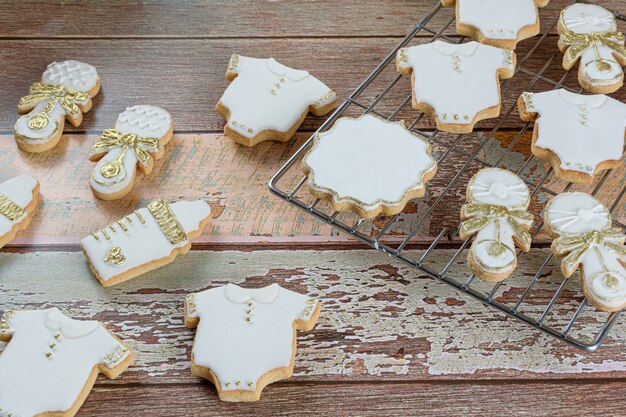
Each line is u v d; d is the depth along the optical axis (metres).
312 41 0.87
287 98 0.82
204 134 0.82
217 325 0.71
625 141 0.78
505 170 0.75
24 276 0.75
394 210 0.73
